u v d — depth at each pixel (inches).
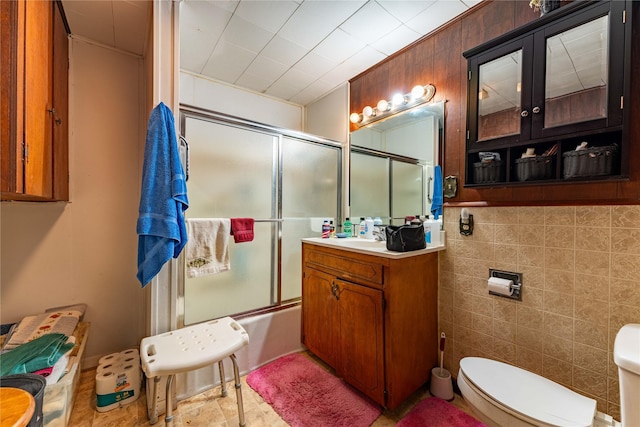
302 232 86.5
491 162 54.3
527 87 48.6
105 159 75.4
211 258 63.9
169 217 50.1
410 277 58.7
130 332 78.1
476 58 55.9
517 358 54.9
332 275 69.1
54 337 52.4
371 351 57.9
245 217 73.2
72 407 56.2
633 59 41.7
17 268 65.2
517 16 55.2
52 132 53.1
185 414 55.9
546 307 51.3
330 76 91.9
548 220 51.0
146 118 72.1
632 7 40.1
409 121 75.4
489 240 58.9
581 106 43.7
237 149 72.0
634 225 42.5
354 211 92.4
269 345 74.7
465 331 62.7
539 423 34.4
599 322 45.7
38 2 44.6
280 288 80.3
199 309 65.6
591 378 46.5
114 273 76.3
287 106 110.8
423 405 58.2
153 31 56.6
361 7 60.9
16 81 36.5
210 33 70.0
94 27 68.0
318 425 53.2
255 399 60.8
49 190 51.2
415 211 73.5
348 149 94.7
